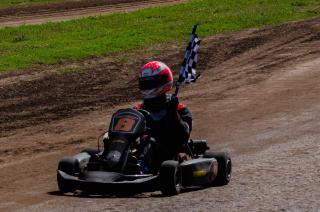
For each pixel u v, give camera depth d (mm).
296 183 34812
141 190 30625
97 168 31438
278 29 119125
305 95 69000
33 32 128125
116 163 30812
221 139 50344
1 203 31359
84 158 32344
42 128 55562
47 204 30250
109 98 69812
